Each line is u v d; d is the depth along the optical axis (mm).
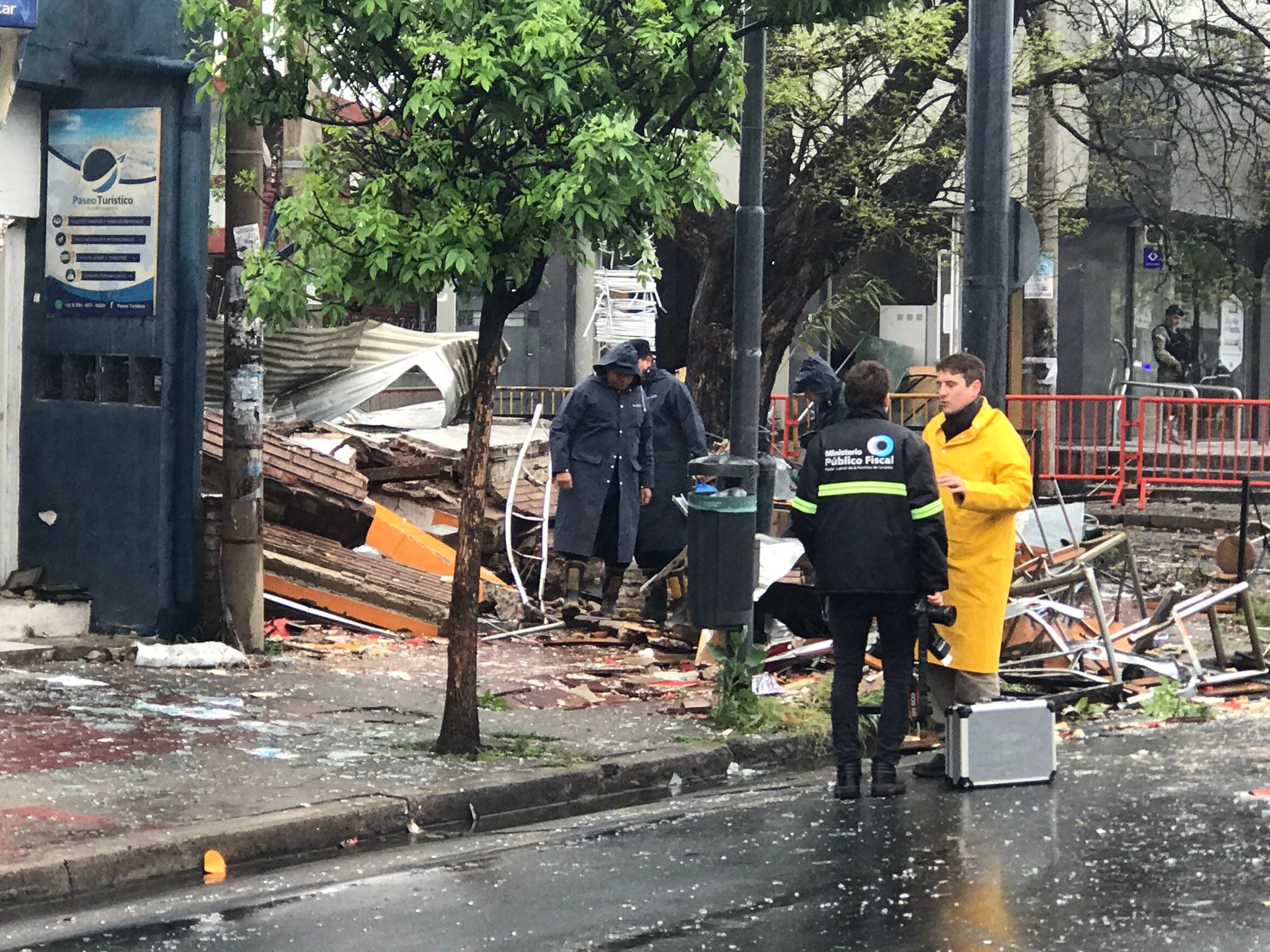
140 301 11070
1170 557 17078
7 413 11367
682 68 8289
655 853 6785
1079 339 28547
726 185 23266
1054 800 7727
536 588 13898
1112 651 10367
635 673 10906
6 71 10258
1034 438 18312
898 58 19422
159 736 8500
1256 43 21797
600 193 7746
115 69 11031
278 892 6219
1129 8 22750
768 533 11852
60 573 11312
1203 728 9555
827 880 6309
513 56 7648
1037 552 11219
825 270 20062
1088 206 26906
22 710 9000
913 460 7844
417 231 7945
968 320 10414
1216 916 5738
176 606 11062
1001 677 10516
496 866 6590
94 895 6285
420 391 21578
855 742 7934
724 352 19547
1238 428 21359
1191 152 26578
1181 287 28328
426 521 14211
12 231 11312
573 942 5527
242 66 8281
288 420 15602
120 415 11141
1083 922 5691
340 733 8766
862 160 19141
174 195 11031
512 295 8367
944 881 6270
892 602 7898
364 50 8078
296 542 12711
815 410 13969
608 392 12664
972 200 10391
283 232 8031
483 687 10188
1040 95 20812
